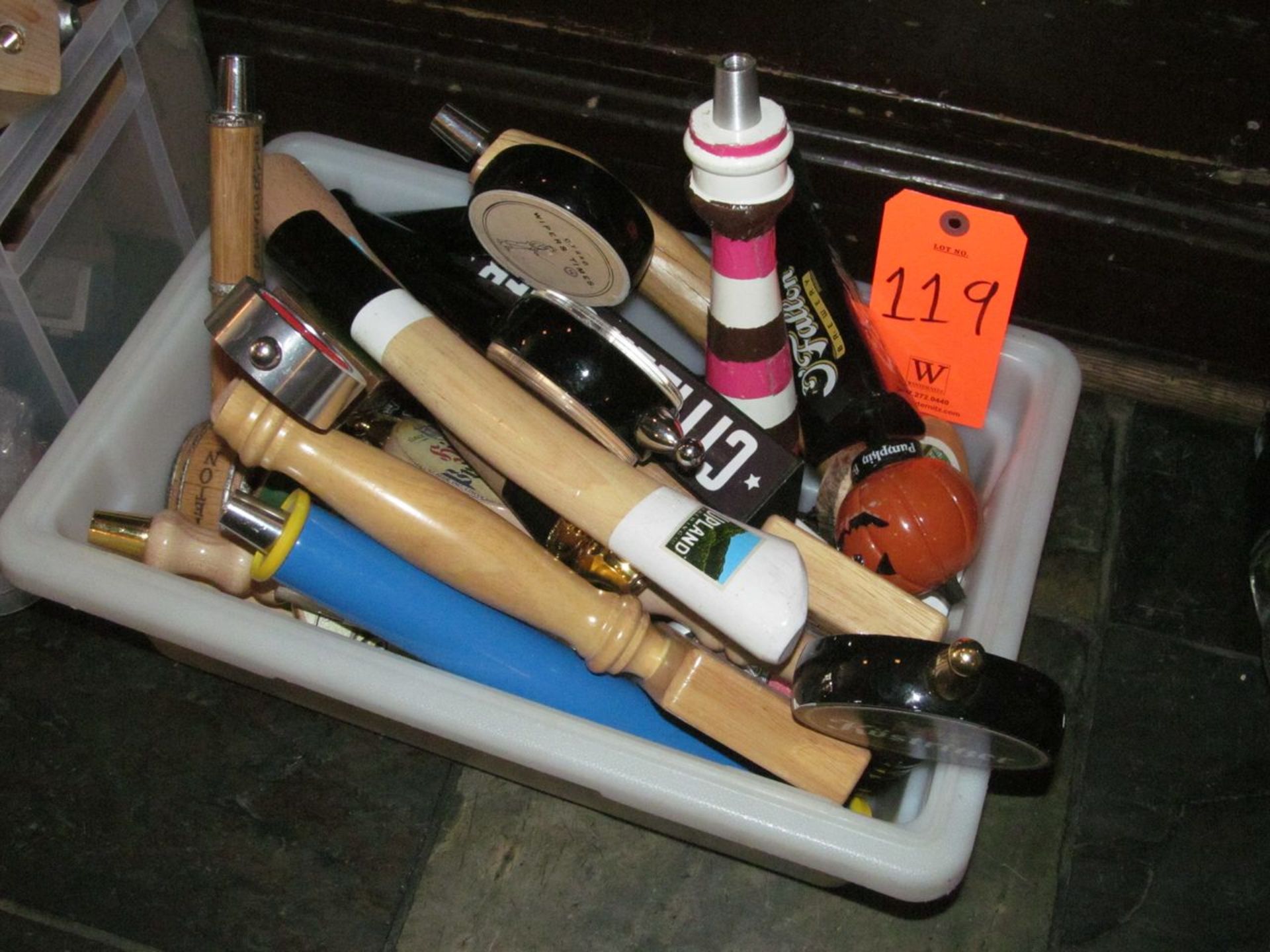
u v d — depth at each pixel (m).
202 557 0.68
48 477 0.69
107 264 0.84
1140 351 1.04
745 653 0.68
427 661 0.68
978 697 0.55
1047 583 0.96
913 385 0.78
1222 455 1.02
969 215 0.70
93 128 0.79
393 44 0.98
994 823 0.86
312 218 0.70
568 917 0.82
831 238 0.78
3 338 0.78
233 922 0.81
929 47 0.88
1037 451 0.73
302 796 0.86
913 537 0.67
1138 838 0.85
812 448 0.75
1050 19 0.84
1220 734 0.89
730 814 0.59
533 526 0.69
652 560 0.61
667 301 0.77
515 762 0.63
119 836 0.84
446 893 0.83
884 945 0.82
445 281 0.77
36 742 0.87
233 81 0.70
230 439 0.64
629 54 0.94
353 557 0.65
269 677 0.67
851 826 0.59
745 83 0.58
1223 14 0.81
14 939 0.80
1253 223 0.92
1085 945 0.82
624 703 0.68
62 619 0.91
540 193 0.66
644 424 0.63
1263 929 0.82
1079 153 0.92
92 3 0.78
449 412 0.64
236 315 0.60
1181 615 0.94
